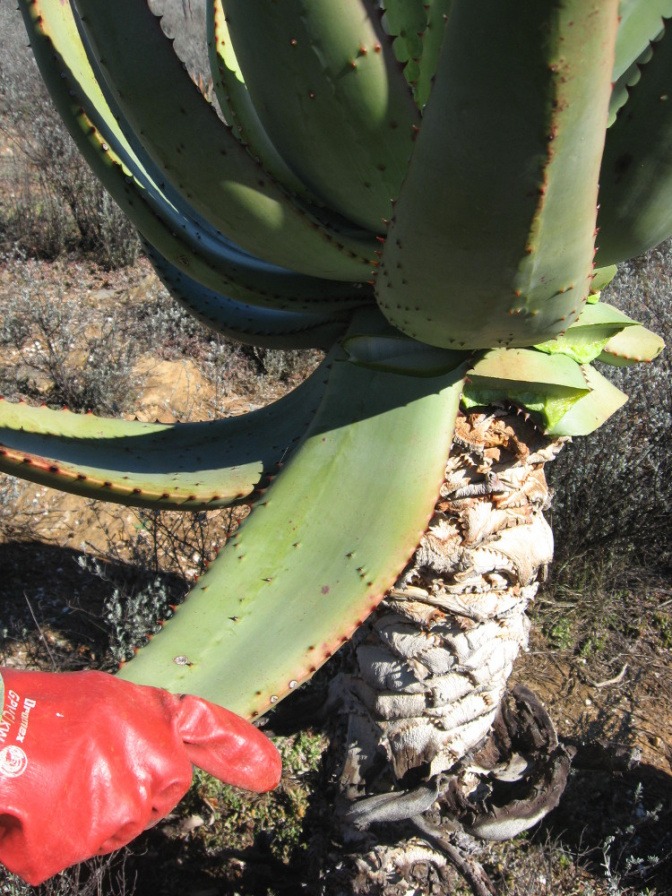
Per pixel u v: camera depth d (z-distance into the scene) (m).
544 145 0.34
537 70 0.32
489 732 0.78
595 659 1.27
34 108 3.05
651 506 1.32
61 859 0.36
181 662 0.46
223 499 0.57
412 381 0.53
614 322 0.55
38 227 2.35
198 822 1.03
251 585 0.49
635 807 1.05
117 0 0.42
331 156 0.47
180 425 0.64
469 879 0.75
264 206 0.47
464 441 0.56
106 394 1.67
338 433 0.53
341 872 0.79
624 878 0.97
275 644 0.47
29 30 0.51
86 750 0.37
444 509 0.58
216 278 0.57
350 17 0.42
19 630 1.22
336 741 0.77
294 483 0.52
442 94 0.34
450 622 0.62
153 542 1.36
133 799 0.37
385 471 0.51
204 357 1.87
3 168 2.73
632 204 0.43
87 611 1.18
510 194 0.36
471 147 0.35
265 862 0.99
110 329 1.86
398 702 0.67
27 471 0.53
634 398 1.34
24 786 0.35
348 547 0.50
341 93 0.44
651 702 1.21
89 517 1.44
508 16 0.31
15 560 1.35
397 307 0.46
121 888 0.95
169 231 0.55
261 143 0.53
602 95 0.33
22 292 1.89
